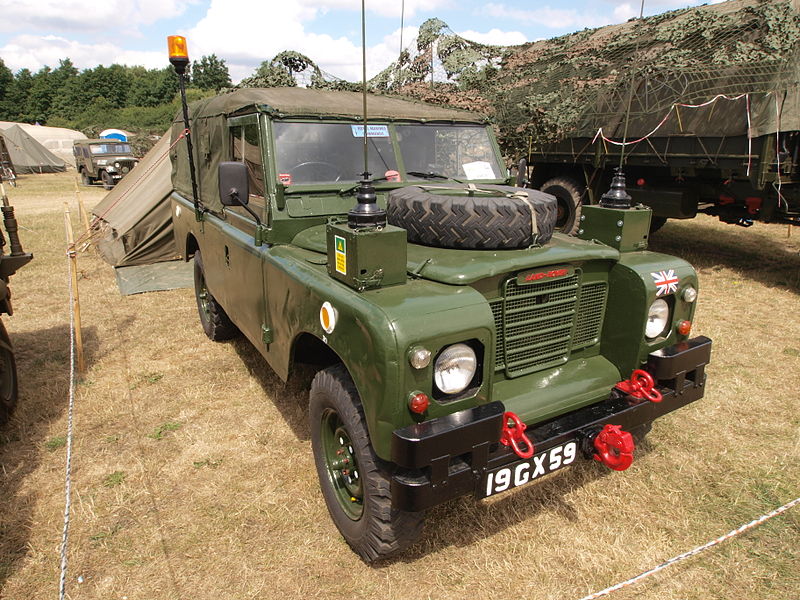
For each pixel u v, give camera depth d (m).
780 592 2.54
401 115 3.73
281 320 3.05
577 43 9.04
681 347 2.88
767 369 4.77
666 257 3.07
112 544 2.85
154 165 8.39
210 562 2.73
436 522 2.96
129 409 4.18
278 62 5.21
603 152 8.22
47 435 3.83
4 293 3.83
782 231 10.80
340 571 2.67
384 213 2.34
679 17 7.89
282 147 3.30
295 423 3.97
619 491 3.22
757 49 6.45
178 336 5.64
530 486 3.25
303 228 3.30
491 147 4.10
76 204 16.05
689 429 3.85
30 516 3.05
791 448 3.63
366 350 2.15
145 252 8.40
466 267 2.46
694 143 7.09
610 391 2.90
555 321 2.87
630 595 2.53
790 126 6.07
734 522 2.98
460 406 2.27
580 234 3.36
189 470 3.44
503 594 2.54
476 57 8.83
